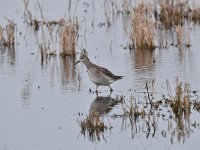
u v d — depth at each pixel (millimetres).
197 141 13023
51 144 13055
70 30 21125
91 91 16844
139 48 21594
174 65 19141
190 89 16453
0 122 14414
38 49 21344
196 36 22750
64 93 16641
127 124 14109
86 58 16844
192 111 14789
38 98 16219
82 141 13211
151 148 12742
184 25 24625
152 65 19250
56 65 19859
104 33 23594
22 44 22531
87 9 27000
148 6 24469
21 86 17375
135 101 15125
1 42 22547
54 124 14227
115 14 26469
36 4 27422
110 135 13500
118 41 22469
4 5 27453
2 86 17406
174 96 15758
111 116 14656
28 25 24812
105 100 15938
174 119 14312
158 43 22156
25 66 19656
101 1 28125
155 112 14758
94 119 13992
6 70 19141
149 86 16984
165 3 25312
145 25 21594
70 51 21109
